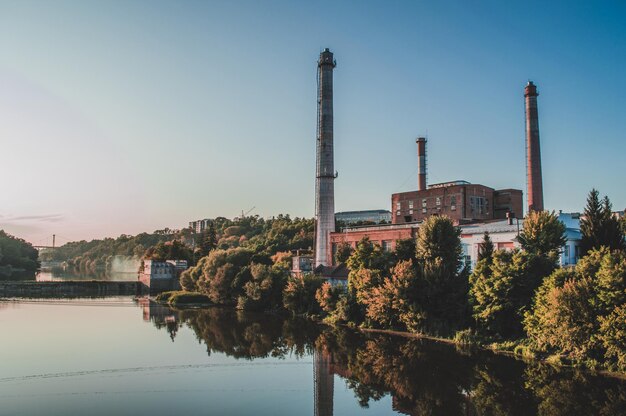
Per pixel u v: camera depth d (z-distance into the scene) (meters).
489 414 39.75
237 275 110.38
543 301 52.06
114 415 40.19
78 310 105.62
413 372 51.31
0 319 90.31
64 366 54.69
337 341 67.81
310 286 91.50
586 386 44.19
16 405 42.28
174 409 41.56
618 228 59.03
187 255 183.25
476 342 59.97
